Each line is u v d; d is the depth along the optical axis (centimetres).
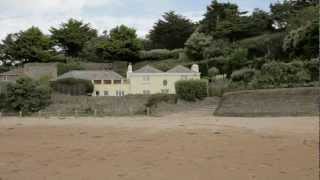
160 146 2405
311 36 8256
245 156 2019
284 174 1611
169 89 9700
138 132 3241
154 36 13350
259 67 9125
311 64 7169
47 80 9419
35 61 12031
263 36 10794
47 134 3172
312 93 5972
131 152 2194
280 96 6188
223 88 7856
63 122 4684
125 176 1630
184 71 9712
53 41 12494
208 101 7662
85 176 1636
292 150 2167
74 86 9162
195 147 2345
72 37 12862
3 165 1861
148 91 9738
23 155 2130
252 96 6481
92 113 7581
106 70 10731
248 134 2975
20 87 7725
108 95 9125
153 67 10625
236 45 10894
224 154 2091
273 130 3262
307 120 4400
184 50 11662
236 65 9706
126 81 9856
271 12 11975
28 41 12075
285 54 9338
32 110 7744
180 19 13312
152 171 1709
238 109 6353
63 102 8125
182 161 1914
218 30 11888
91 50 12350
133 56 12088
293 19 9956
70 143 2602
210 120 4872
